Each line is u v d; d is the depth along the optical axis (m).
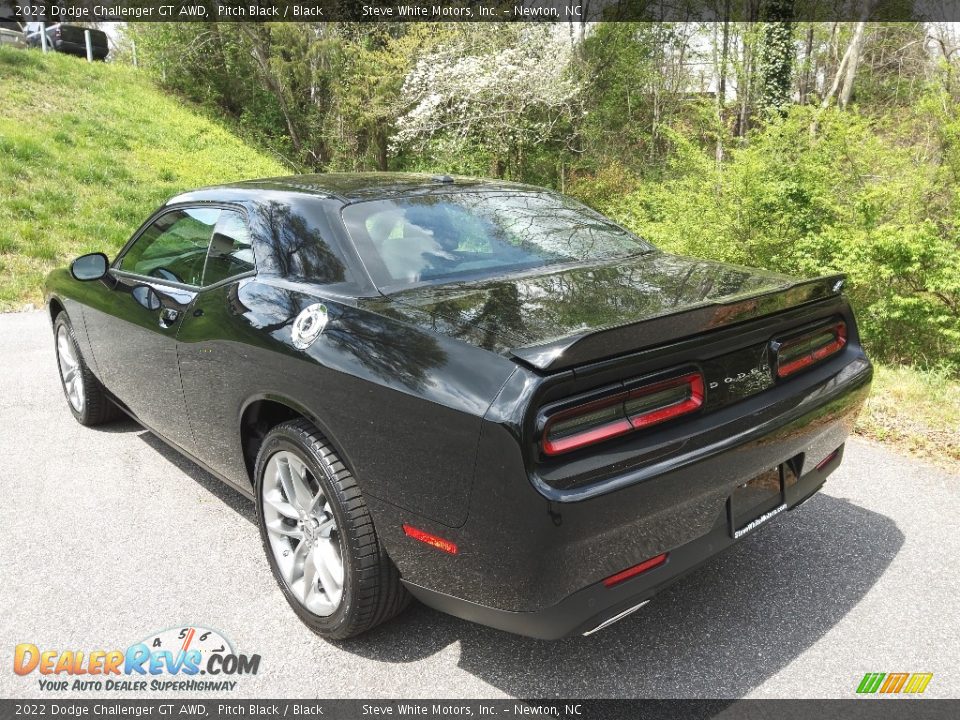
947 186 6.36
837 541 3.08
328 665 2.36
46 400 5.02
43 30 25.81
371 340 2.16
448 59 21.17
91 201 12.62
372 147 26.75
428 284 2.47
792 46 16.67
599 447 1.89
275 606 2.69
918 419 4.42
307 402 2.30
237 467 2.93
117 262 3.84
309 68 26.88
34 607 2.68
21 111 16.92
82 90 20.64
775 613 2.59
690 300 2.24
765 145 7.27
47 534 3.20
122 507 3.45
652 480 1.89
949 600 2.65
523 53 20.34
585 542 1.83
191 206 3.35
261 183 3.17
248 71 27.69
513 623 1.95
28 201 11.59
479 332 2.03
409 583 2.17
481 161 21.11
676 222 8.45
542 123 21.03
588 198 21.56
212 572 2.90
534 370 1.81
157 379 3.29
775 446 2.23
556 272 2.63
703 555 2.16
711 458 2.01
